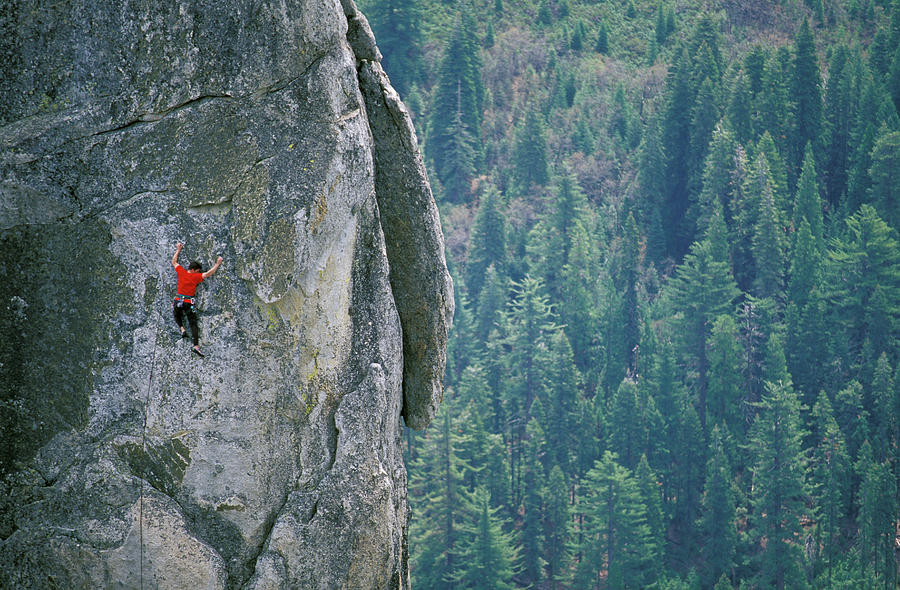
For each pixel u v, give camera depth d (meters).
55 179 12.71
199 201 12.68
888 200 134.25
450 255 133.50
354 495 12.95
